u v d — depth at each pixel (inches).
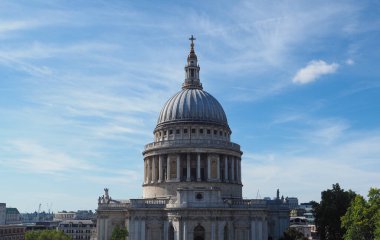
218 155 5689.0
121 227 5482.3
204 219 4921.3
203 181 5521.7
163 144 5733.3
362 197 4220.0
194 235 4936.0
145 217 5152.6
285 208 6008.9
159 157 5748.0
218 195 5024.6
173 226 4970.5
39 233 7819.9
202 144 5615.2
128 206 5423.2
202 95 6161.4
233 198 5447.8
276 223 5974.4
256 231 5024.6
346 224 4313.5
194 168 5625.0
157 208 5142.7
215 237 4896.7
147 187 5841.5
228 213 5014.8
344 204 5285.4
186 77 6456.7
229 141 6136.8
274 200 6097.4
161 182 5634.8
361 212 4116.6
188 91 6220.5
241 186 6008.9
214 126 5915.4
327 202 5349.4
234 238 5012.3
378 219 3892.7
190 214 4916.3
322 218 5305.1
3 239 6707.7
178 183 5516.7
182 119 5876.0
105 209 5644.7
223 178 5693.9
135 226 5147.6
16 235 7234.3
